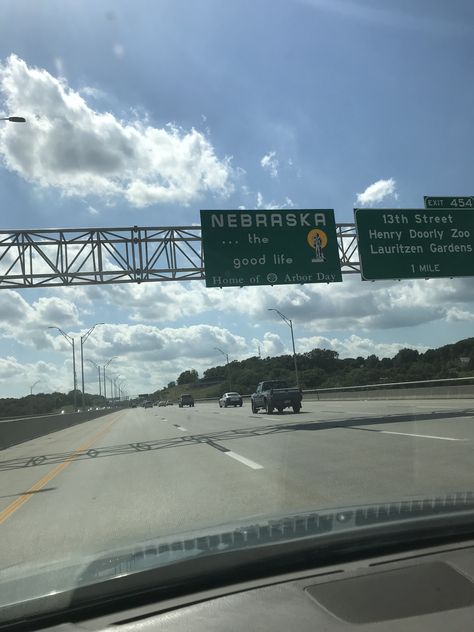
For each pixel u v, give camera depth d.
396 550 3.60
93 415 66.62
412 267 24.55
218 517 7.62
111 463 15.36
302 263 24.09
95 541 6.87
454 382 35.25
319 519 4.18
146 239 23.55
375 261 24.12
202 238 23.33
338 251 24.62
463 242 25.44
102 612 2.99
